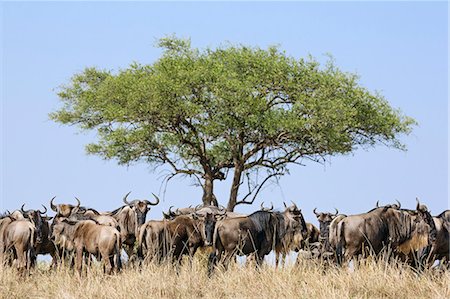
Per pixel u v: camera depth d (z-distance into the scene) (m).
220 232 64.00
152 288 51.84
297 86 107.81
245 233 64.31
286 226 66.56
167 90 105.69
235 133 107.88
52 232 65.50
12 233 65.06
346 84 109.06
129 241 72.69
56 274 58.28
